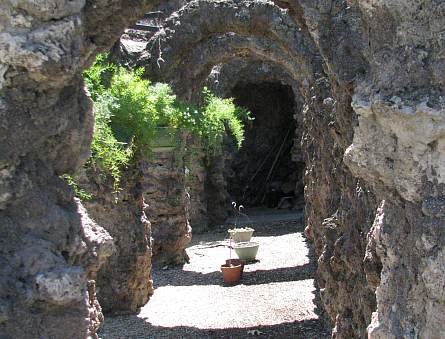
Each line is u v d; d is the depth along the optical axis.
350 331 3.56
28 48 2.09
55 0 2.11
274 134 16.44
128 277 6.05
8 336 2.13
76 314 2.28
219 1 8.08
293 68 8.78
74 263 2.46
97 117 5.29
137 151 6.08
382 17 1.91
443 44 1.79
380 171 1.96
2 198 2.21
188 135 8.69
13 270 2.18
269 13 7.46
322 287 4.89
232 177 15.34
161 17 11.30
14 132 2.23
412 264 1.92
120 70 6.73
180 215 8.39
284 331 5.50
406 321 1.93
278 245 10.07
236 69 12.57
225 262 8.33
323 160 5.09
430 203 1.81
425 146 1.83
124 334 5.50
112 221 5.87
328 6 2.81
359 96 2.00
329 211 4.96
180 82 8.71
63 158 2.49
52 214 2.34
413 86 1.86
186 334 5.48
